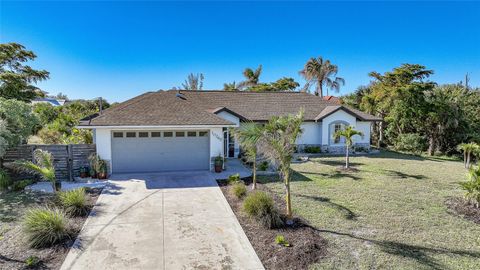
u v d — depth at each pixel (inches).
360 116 954.7
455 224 341.1
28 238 274.1
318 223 339.6
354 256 263.1
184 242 288.4
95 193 451.8
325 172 634.8
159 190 469.4
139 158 599.2
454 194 465.1
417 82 974.4
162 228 320.8
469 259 259.4
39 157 439.2
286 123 372.2
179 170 621.3
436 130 968.3
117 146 585.9
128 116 586.9
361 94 1387.8
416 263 251.9
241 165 703.7
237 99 1016.9
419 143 976.9
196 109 660.7
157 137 604.7
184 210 378.3
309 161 782.5
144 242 286.7
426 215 369.7
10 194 438.3
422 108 941.2
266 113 952.9
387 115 1104.8
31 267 238.1
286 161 334.3
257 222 335.0
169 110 634.2
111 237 296.0
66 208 355.9
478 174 410.6
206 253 267.3
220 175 581.0
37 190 458.6
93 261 249.9
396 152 1003.9
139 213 365.1
